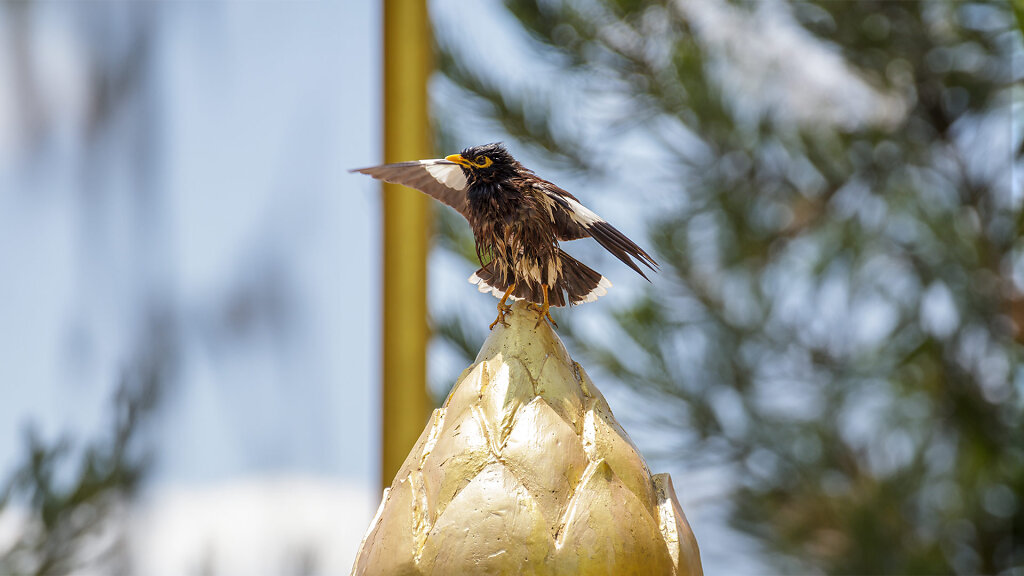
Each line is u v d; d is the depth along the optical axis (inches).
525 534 258.7
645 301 502.0
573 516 259.0
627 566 258.8
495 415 260.2
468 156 266.2
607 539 258.8
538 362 261.0
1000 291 517.3
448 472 259.8
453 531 258.8
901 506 510.3
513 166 266.1
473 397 260.7
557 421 260.1
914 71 552.1
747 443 503.2
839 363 517.3
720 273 513.7
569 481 259.4
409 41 277.6
